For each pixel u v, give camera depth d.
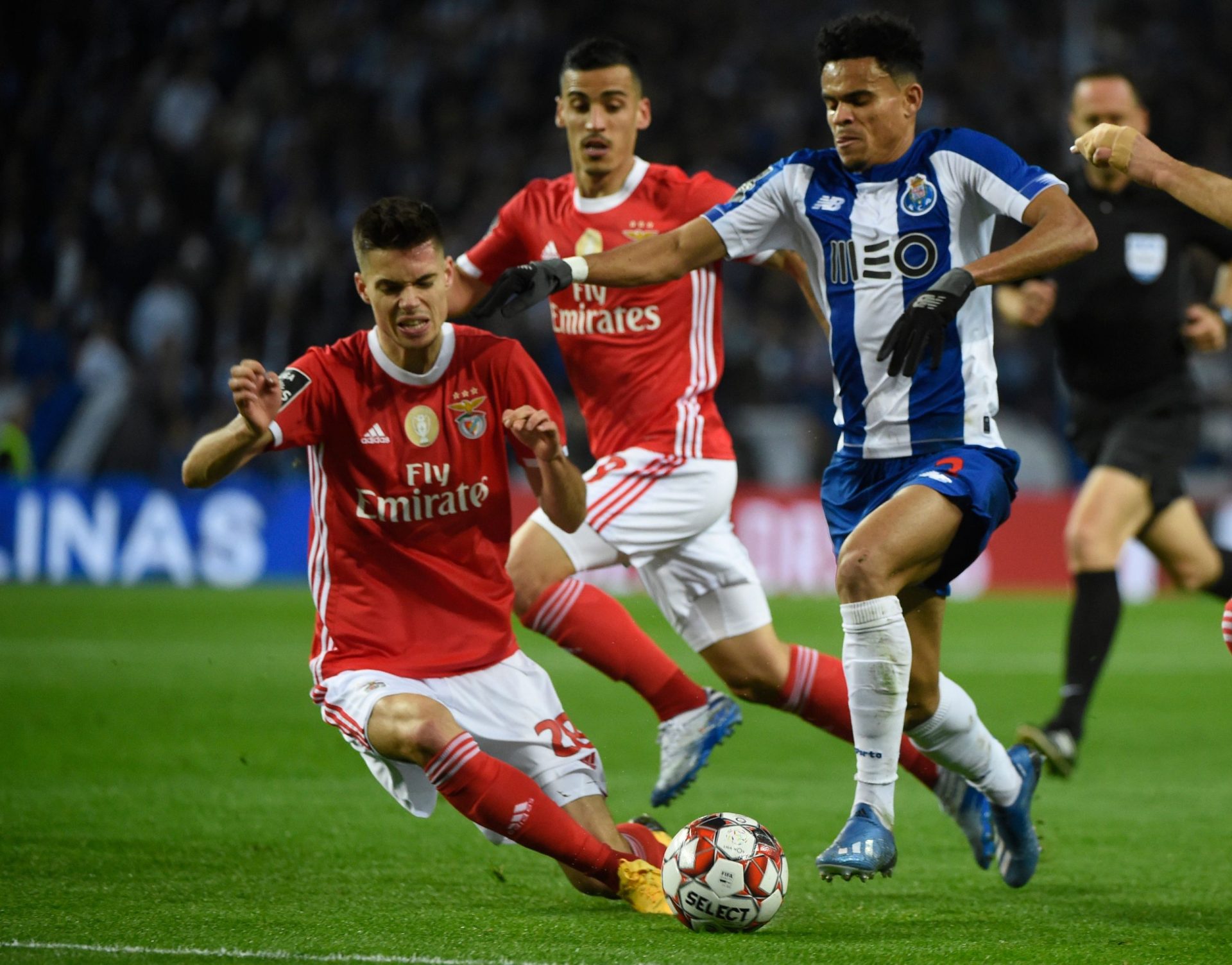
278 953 12.61
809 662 19.22
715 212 16.09
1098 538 23.70
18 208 67.56
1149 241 24.22
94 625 42.12
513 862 17.16
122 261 64.44
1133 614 49.88
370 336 15.47
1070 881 16.67
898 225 15.42
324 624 15.55
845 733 19.28
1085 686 22.77
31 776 22.34
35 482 54.06
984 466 15.20
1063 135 76.62
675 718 19.59
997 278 14.53
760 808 21.19
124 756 24.25
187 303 62.66
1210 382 64.38
